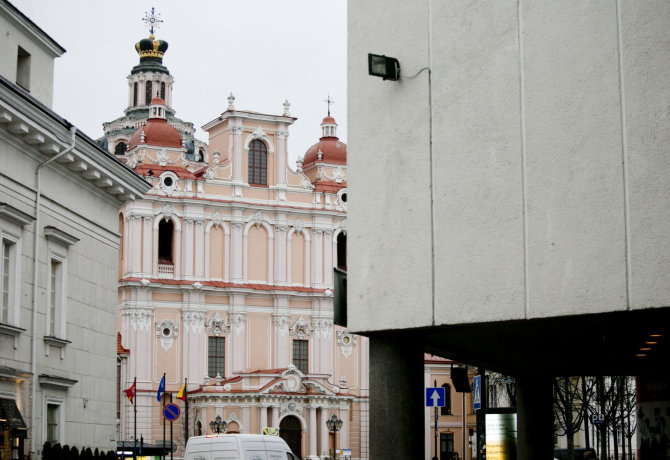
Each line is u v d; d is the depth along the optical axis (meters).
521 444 25.44
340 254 100.88
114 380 38.03
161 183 91.25
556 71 14.63
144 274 89.56
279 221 94.94
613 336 18.00
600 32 14.08
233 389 87.38
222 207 93.25
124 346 88.38
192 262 91.38
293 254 95.50
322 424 89.25
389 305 17.17
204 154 142.25
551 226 14.62
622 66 13.80
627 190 13.70
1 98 27.47
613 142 13.87
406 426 17.55
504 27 15.48
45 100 34.69
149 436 87.56
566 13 14.54
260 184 95.44
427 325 16.42
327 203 97.25
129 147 95.88
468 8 16.12
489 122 15.65
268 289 93.50
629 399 58.97
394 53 17.45
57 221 32.78
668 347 19.72
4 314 29.28
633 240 13.59
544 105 14.79
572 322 15.44
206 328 91.12
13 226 29.53
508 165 15.30
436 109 16.59
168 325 89.94
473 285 15.75
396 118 17.30
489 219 15.55
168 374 89.31
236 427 87.06
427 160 16.69
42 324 31.44
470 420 95.31
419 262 16.67
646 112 13.49
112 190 37.12
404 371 17.67
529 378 25.48
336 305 18.78
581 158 14.26
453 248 16.12
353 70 18.28
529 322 15.41
